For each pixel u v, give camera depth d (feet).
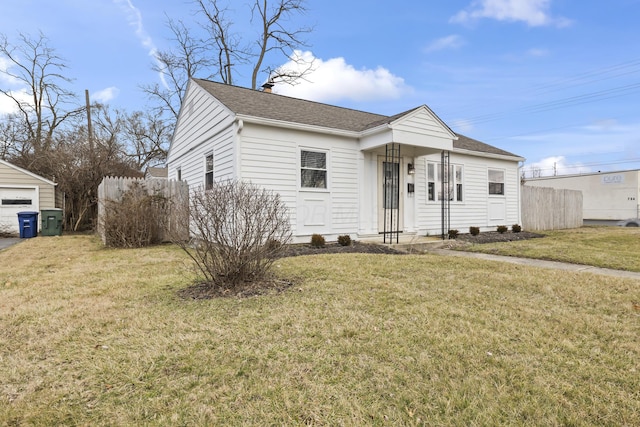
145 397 6.91
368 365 8.06
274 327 10.12
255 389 7.14
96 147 53.21
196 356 8.46
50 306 12.10
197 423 6.17
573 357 8.54
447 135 31.22
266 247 14.88
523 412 6.48
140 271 18.03
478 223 39.93
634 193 64.18
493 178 41.78
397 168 33.27
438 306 11.97
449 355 8.54
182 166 39.81
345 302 12.31
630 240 31.94
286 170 27.04
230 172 25.79
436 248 28.19
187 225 16.67
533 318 11.00
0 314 11.33
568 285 14.67
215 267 14.07
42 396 6.92
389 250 25.59
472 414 6.43
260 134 25.99
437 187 36.47
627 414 6.41
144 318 10.92
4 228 42.63
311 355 8.50
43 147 57.93
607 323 10.62
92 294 13.75
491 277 15.89
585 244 29.19
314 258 20.54
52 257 23.53
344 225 29.91
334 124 29.96
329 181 29.14
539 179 79.00
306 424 6.16
